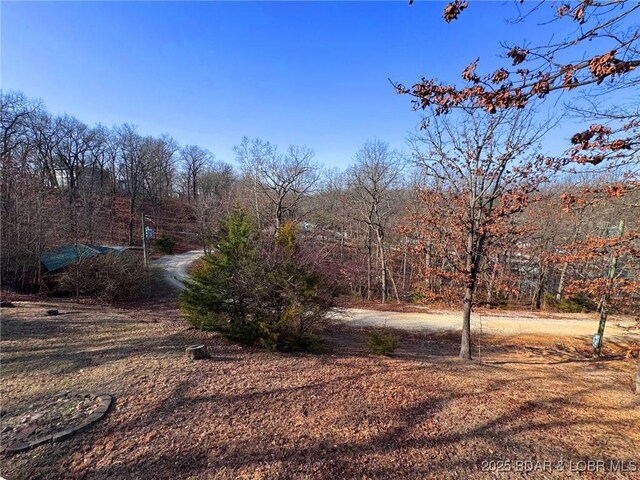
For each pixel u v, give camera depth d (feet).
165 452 11.23
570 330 44.96
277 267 24.56
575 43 8.07
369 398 16.76
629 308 32.94
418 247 28.71
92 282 53.21
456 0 8.29
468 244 26.21
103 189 123.03
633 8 7.42
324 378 19.27
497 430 14.32
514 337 42.14
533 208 53.11
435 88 9.78
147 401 14.82
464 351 28.43
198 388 16.52
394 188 79.92
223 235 27.14
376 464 11.31
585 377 26.20
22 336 25.34
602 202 17.20
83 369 18.84
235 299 25.16
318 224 86.58
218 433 12.57
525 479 11.00
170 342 25.46
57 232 58.34
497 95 8.82
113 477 9.93
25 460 10.57
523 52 8.38
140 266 61.46
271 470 10.62
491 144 24.20
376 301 69.92
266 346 24.36
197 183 180.34
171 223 143.84
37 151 106.73
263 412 14.46
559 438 14.05
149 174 151.02
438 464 11.54
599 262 36.27
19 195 54.75
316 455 11.60
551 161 18.03
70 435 11.93
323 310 25.53
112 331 28.53
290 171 74.54
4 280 52.70
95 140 130.93
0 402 14.49
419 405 16.34
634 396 21.17
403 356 28.19
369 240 80.23
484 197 25.81
